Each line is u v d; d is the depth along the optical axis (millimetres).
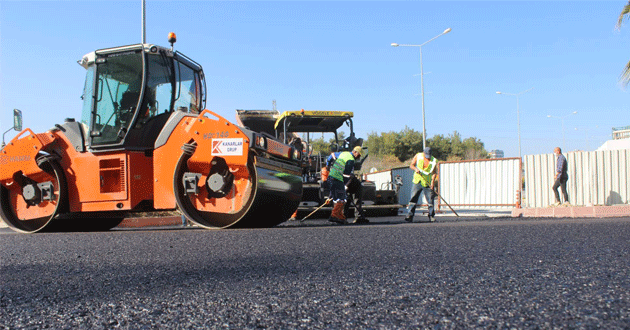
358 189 8711
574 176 13492
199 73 7500
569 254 2680
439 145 47406
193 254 3123
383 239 3785
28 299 1858
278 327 1338
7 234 6461
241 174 5953
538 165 13984
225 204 6047
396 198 12461
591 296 1537
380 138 48000
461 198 14148
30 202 7062
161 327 1391
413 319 1351
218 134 5934
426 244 3342
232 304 1638
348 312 1463
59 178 6594
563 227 4719
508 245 3191
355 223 8547
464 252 2855
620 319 1252
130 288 2014
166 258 2971
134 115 6191
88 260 3023
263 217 6387
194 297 1776
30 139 6750
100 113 6465
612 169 13031
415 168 8625
